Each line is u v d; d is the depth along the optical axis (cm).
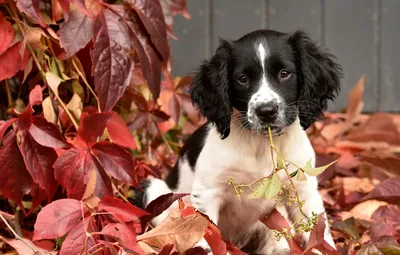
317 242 308
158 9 370
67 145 326
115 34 358
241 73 369
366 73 707
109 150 329
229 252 344
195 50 690
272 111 352
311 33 699
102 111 353
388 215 382
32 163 329
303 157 373
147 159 446
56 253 319
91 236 288
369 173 521
